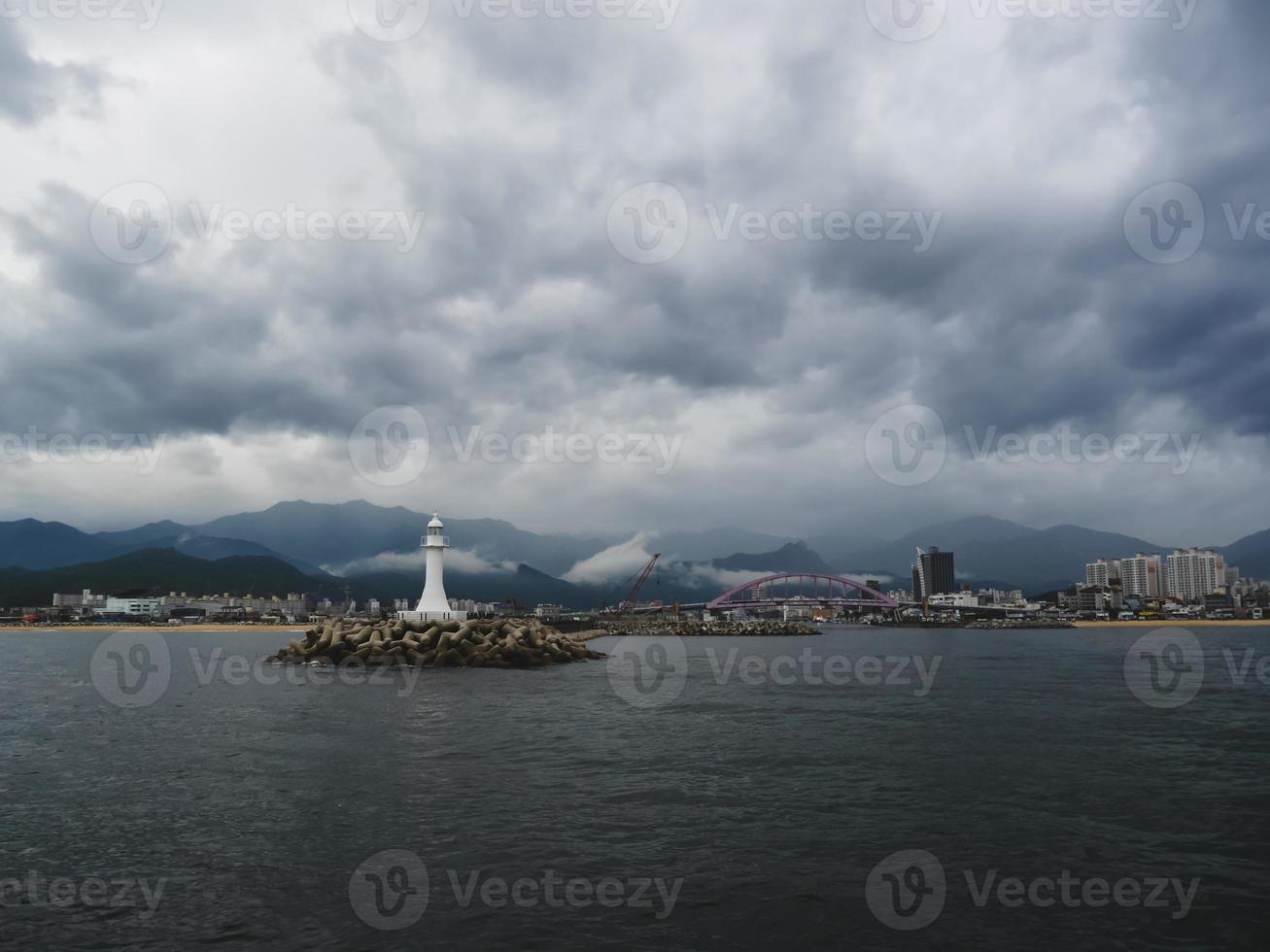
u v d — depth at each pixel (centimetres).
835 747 2739
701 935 1214
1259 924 1269
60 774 2281
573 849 1600
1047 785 2164
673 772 2314
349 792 2062
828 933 1227
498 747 2727
